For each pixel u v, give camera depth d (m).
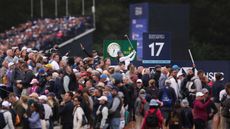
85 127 42.34
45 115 40.88
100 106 43.34
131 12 86.12
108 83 44.91
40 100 40.84
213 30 143.12
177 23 86.69
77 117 42.03
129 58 53.84
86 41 94.12
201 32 143.50
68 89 44.47
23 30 102.19
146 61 54.28
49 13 143.50
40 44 85.81
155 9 85.44
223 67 56.59
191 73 48.25
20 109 40.03
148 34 54.22
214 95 47.78
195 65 56.12
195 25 143.88
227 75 56.66
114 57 54.06
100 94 43.94
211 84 50.19
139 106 46.31
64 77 44.47
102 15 144.00
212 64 56.59
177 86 47.75
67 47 90.00
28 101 40.03
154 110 41.34
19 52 49.19
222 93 46.38
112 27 143.50
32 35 93.31
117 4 148.88
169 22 86.44
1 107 39.81
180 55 86.38
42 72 44.88
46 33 93.88
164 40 54.34
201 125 45.03
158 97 46.72
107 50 54.06
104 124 43.34
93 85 45.50
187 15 86.94
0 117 38.88
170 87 46.88
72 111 42.19
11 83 45.50
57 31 94.19
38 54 48.75
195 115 45.06
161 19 86.00
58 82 44.62
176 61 55.00
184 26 86.44
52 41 87.44
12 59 47.94
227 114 44.22
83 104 42.59
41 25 100.75
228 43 142.38
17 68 45.59
